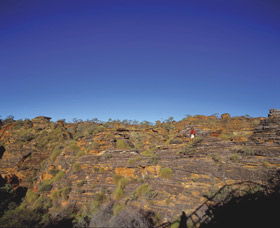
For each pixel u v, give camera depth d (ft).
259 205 31.91
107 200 58.03
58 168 86.89
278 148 39.70
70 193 67.92
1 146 117.19
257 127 50.21
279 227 27.61
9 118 160.35
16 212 54.13
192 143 55.62
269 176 35.94
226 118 66.69
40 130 131.64
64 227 51.19
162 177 52.47
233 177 40.06
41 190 78.18
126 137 85.10
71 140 101.45
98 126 99.86
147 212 44.86
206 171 44.65
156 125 102.78
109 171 66.74
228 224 31.96
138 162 62.28
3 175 95.76
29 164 104.94
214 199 37.76
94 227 43.47
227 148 47.21
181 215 38.93
